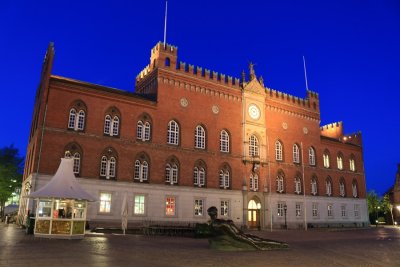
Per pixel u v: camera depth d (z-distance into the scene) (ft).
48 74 148.97
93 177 151.12
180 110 180.55
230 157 192.24
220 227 79.87
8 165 248.93
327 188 239.91
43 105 145.89
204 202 178.81
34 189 137.18
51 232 98.02
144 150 166.40
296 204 215.92
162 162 169.99
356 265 62.44
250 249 79.66
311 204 224.33
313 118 238.89
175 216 168.55
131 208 157.58
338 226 236.43
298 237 135.23
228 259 64.59
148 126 171.01
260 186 200.64
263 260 64.54
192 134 181.88
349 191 252.62
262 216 197.47
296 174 220.84
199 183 180.34
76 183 107.86
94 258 59.98
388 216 342.03
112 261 57.41
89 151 152.35
